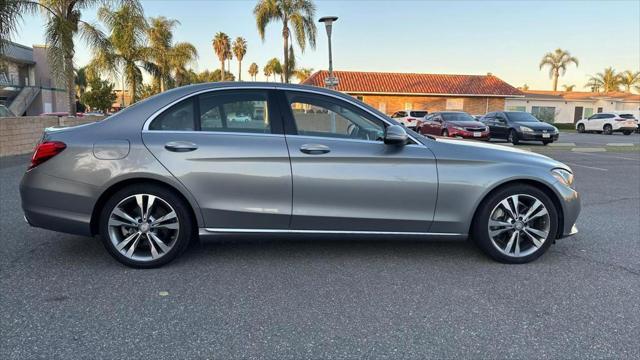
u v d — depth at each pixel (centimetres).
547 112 4394
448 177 412
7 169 988
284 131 408
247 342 289
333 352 279
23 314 320
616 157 1439
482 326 313
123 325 308
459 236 424
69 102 1583
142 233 401
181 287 370
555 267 425
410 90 3862
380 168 408
